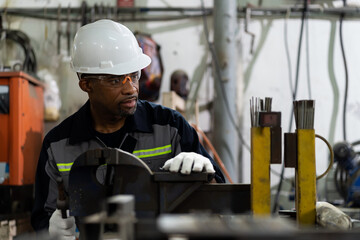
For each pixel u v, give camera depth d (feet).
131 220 2.24
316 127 10.37
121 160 3.54
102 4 10.32
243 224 2.14
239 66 10.43
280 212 3.86
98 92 4.84
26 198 8.80
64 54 10.55
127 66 4.91
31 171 9.14
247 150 10.26
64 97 10.50
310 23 10.48
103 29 5.08
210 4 10.48
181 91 9.94
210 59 10.44
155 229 2.25
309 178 3.37
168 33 10.52
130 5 10.51
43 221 4.85
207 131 10.36
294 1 10.44
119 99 4.83
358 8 10.27
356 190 8.71
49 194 5.09
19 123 8.55
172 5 10.51
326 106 10.41
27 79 8.94
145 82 9.56
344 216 3.21
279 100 10.37
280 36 10.44
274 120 3.32
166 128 5.32
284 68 10.43
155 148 5.25
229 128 9.73
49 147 5.24
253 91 10.40
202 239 2.08
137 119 5.28
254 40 10.45
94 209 3.71
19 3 10.60
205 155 5.36
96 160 3.60
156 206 3.53
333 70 10.44
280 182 9.78
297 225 3.31
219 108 9.77
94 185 3.74
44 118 10.09
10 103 8.58
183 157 3.71
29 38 10.52
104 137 5.21
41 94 9.92
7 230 7.54
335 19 10.49
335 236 2.29
